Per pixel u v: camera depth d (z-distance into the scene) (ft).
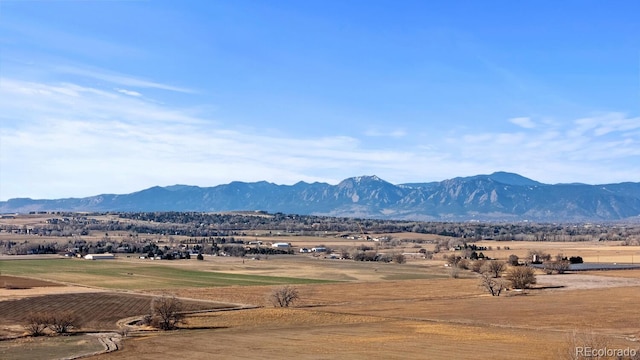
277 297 407.85
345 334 291.99
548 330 297.33
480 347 252.42
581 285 517.14
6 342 282.15
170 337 289.33
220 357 239.30
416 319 341.00
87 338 290.56
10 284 499.51
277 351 249.75
